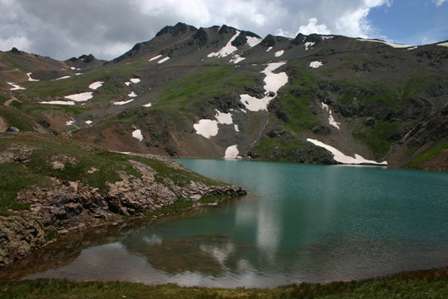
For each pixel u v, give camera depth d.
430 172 170.50
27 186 53.78
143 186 68.88
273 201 81.06
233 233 54.25
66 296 29.97
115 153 81.88
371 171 173.12
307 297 30.30
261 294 31.88
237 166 174.62
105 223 58.25
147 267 40.03
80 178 62.56
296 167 184.50
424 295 28.47
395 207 76.12
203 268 40.06
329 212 70.12
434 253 46.19
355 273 39.31
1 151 63.16
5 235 41.97
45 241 47.75
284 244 49.19
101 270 38.84
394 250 47.16
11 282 33.78
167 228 56.59
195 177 83.25
